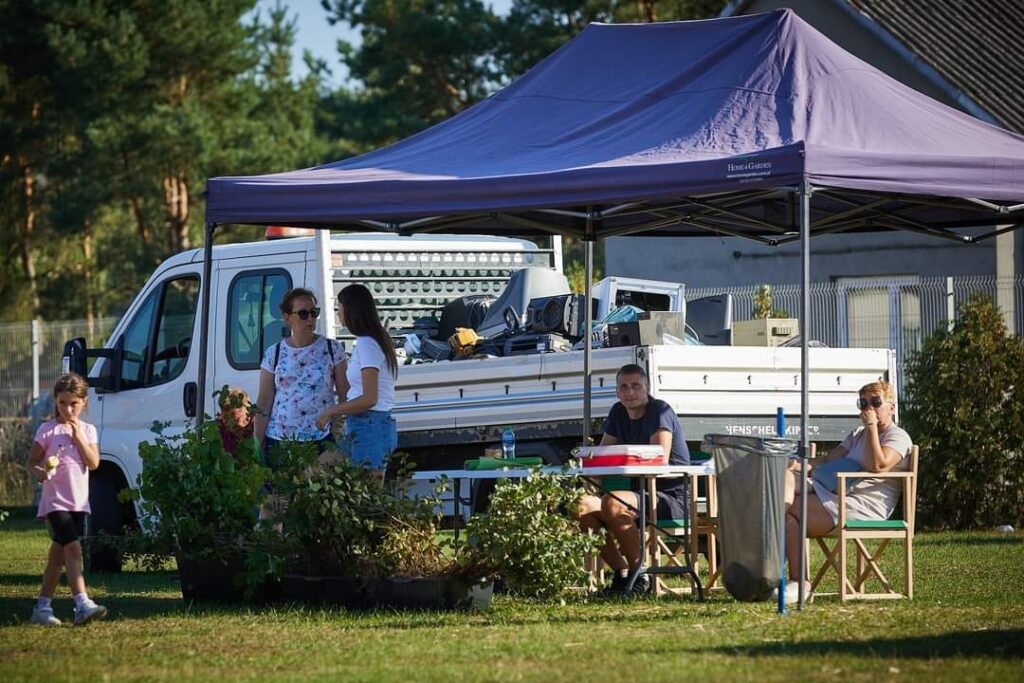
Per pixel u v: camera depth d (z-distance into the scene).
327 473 19.58
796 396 25.66
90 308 85.31
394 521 19.70
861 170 18.53
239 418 22.55
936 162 19.09
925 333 40.50
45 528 39.19
